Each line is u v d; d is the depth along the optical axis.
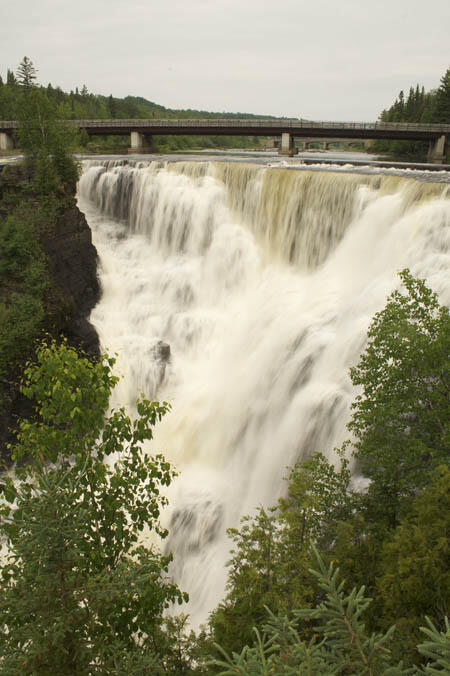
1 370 37.22
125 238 53.62
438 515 12.41
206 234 50.38
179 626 16.02
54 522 7.76
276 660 4.86
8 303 41.38
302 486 16.89
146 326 46.09
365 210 41.03
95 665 8.45
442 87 115.31
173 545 28.31
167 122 91.50
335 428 28.02
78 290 46.94
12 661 7.79
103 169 55.12
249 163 55.41
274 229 47.78
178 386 40.91
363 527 15.62
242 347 40.62
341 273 41.25
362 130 82.00
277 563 14.90
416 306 17.52
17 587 8.21
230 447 33.91
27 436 12.73
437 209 34.78
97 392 12.73
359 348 30.38
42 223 45.28
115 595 8.54
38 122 49.19
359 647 4.91
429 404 16.98
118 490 12.60
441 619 11.09
